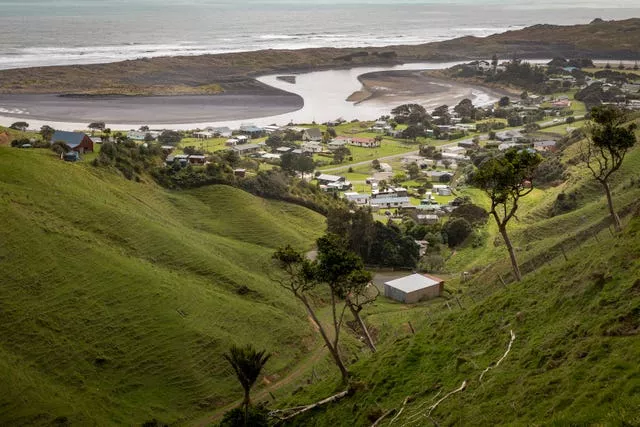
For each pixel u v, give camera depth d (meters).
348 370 54.47
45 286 74.25
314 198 150.88
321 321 88.31
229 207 128.88
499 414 35.34
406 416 41.69
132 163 134.75
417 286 100.56
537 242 99.88
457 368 44.84
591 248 52.66
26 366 63.41
